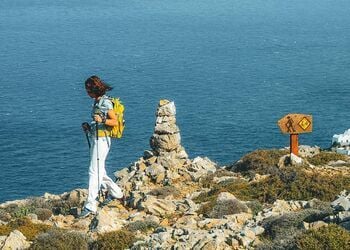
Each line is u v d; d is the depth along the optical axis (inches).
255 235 611.2
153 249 576.4
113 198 677.9
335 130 7268.7
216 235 591.2
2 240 683.4
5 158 6131.9
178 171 1186.0
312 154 1344.7
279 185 970.7
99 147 626.5
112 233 644.1
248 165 1205.7
